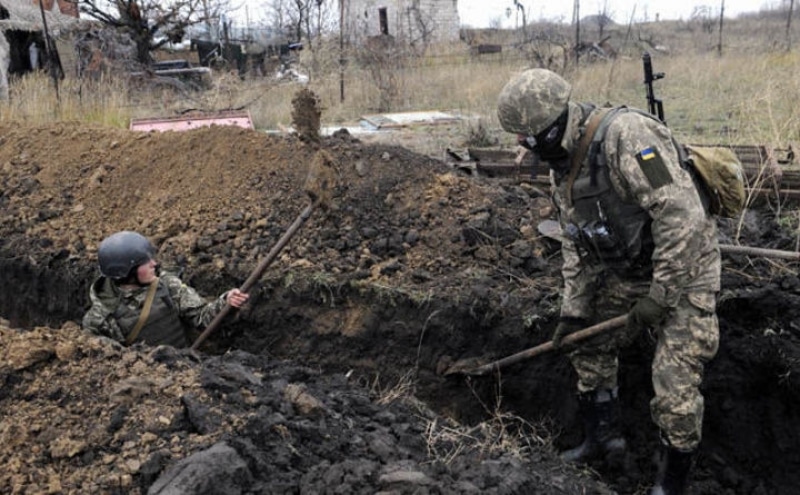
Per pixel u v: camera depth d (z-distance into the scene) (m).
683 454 3.14
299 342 4.47
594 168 2.97
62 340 3.00
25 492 2.32
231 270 4.66
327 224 4.89
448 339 4.19
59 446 2.48
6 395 2.74
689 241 2.80
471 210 4.84
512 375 4.12
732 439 3.85
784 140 6.18
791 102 7.57
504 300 4.14
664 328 3.09
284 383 3.00
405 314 4.27
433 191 5.02
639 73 14.23
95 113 9.37
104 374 2.86
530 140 3.02
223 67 17.88
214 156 5.67
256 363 3.33
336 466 2.47
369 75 13.89
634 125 2.87
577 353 3.61
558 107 2.95
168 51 22.91
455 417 4.20
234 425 2.59
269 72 18.94
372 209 4.96
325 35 16.55
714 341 3.04
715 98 11.07
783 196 4.81
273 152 5.54
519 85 2.98
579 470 3.66
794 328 3.75
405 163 5.26
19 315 5.23
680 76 14.39
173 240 5.02
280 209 5.09
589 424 3.73
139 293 3.74
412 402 3.53
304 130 4.50
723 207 3.04
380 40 17.12
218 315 3.89
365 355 4.35
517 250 4.49
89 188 5.78
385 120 10.43
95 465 2.44
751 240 4.43
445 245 4.63
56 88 9.55
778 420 3.76
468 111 11.00
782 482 3.74
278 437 2.60
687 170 3.02
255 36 24.67
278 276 4.52
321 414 2.80
